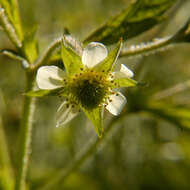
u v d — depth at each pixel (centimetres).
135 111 15
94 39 13
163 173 21
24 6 22
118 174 20
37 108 21
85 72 12
